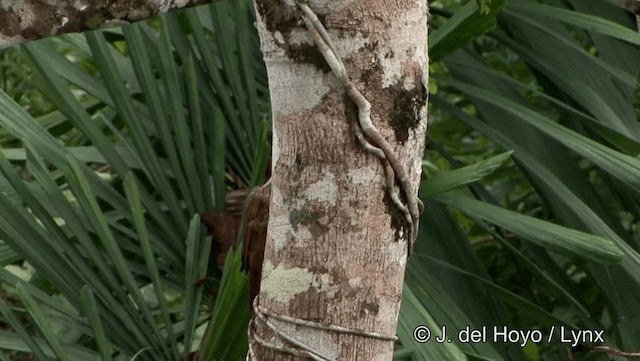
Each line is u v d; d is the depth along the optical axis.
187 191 3.28
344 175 2.40
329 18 2.36
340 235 2.41
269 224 2.46
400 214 2.43
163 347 3.05
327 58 2.36
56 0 2.30
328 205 2.41
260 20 2.40
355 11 2.37
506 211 3.23
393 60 2.39
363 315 2.43
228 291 2.85
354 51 2.38
